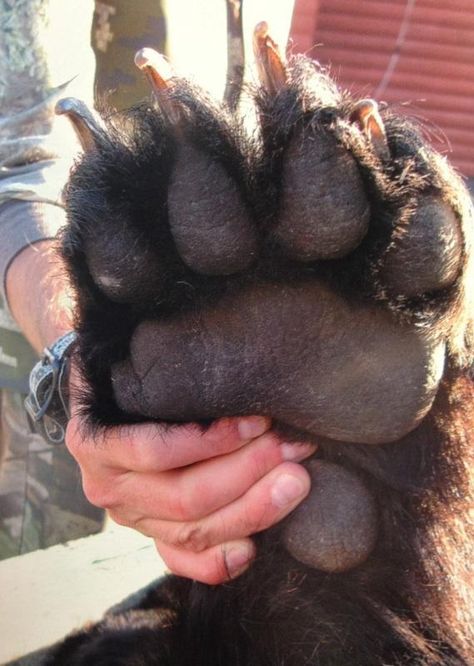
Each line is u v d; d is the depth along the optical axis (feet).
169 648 1.64
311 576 1.48
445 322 1.22
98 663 1.69
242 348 1.27
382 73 8.21
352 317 1.23
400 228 1.13
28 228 2.04
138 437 1.38
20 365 2.38
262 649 1.53
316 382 1.28
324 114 1.11
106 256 1.19
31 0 2.03
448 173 1.16
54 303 1.91
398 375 1.27
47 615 2.05
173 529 1.48
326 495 1.39
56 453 2.55
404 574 1.46
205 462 1.41
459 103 8.34
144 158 1.17
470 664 1.47
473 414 1.40
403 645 1.47
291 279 1.21
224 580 1.49
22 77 2.07
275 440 1.39
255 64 1.16
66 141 2.19
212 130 1.14
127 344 1.31
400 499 1.42
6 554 2.73
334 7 8.01
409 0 7.99
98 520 2.64
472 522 1.44
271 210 1.15
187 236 1.16
